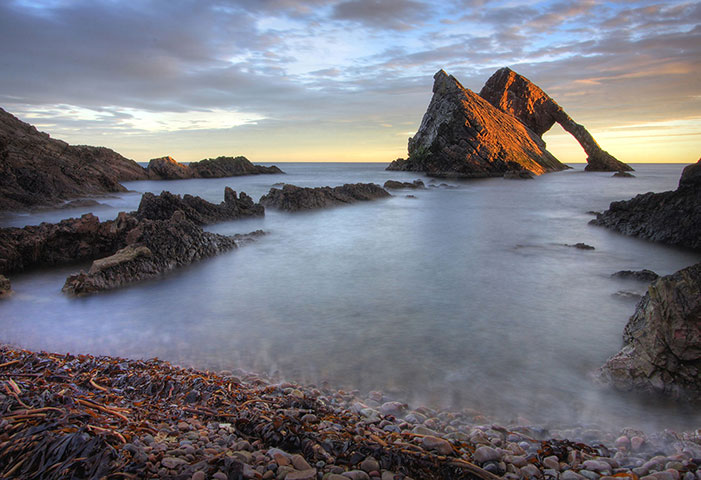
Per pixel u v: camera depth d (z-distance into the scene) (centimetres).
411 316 859
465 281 1138
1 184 2798
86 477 289
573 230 2059
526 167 7281
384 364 638
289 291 1042
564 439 444
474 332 768
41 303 938
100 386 496
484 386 572
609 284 1102
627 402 536
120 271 1105
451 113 7269
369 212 2778
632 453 421
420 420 476
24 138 3878
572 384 579
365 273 1230
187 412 445
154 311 889
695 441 435
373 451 364
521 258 1440
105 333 764
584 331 771
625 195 4066
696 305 545
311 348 697
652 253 1510
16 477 290
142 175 6388
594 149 8606
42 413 372
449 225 2231
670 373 552
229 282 1127
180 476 295
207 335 756
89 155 4394
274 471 321
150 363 604
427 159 7625
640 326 638
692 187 1689
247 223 2270
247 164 8750
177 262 1283
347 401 524
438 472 346
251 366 631
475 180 6425
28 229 1386
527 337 745
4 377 484
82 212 2750
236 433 400
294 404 480
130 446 327
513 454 395
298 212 2714
